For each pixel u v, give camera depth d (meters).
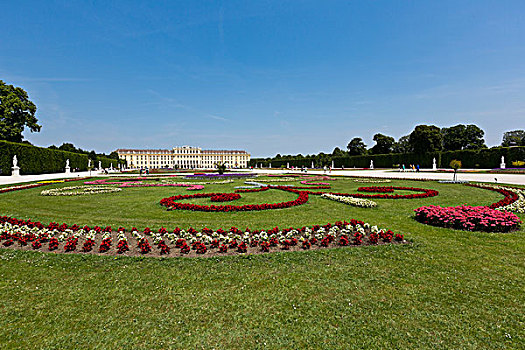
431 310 3.61
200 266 5.07
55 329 3.33
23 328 3.35
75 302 3.91
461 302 3.78
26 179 28.23
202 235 6.86
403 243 6.25
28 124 45.25
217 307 3.74
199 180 28.88
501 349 2.90
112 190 17.80
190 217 9.32
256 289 4.20
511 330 3.19
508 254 5.46
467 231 7.08
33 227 8.05
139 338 3.16
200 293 4.11
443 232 7.07
